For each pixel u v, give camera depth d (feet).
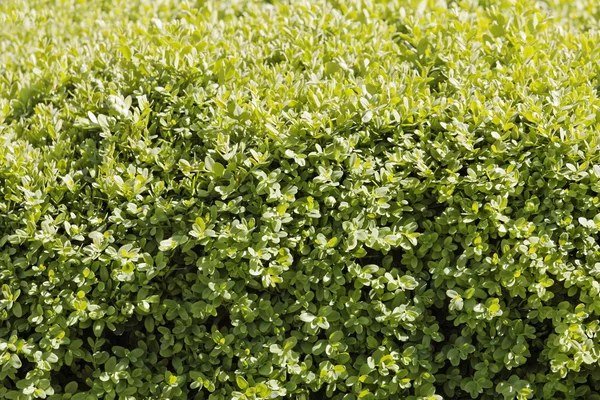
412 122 3.72
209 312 3.54
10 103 4.14
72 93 4.10
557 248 3.59
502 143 3.62
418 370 3.63
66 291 3.56
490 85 3.87
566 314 3.56
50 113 3.98
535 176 3.63
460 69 3.99
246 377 3.59
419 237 3.62
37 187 3.65
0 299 3.59
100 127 3.80
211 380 3.60
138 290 3.58
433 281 3.63
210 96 3.85
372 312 3.61
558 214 3.59
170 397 3.58
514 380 3.59
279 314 3.60
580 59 4.11
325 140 3.67
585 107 3.79
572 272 3.56
